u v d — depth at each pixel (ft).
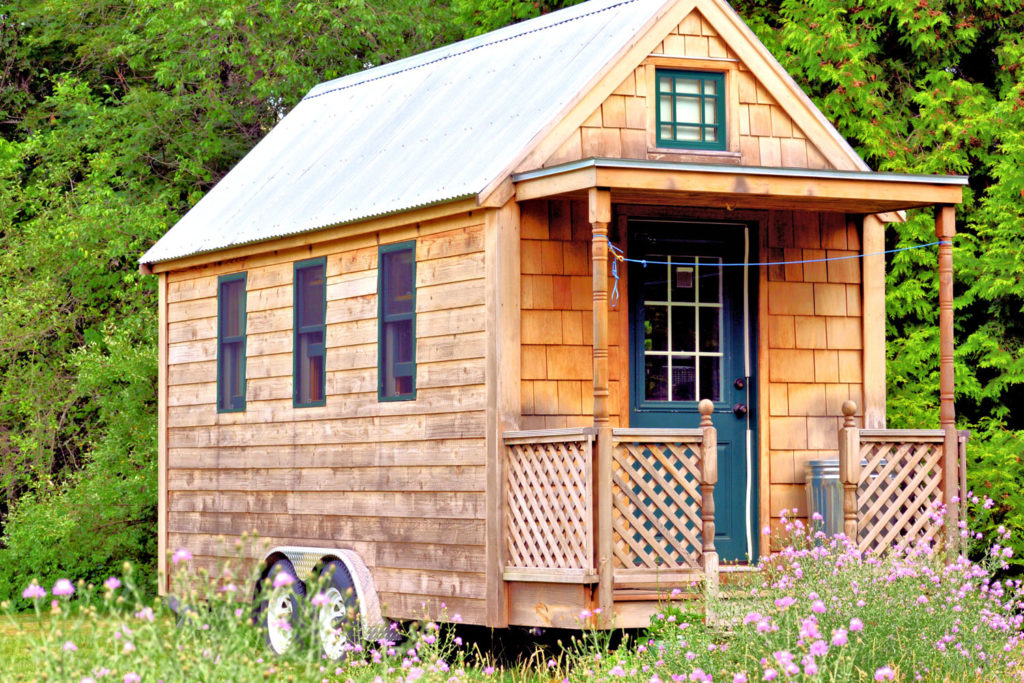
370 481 46.68
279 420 51.49
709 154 44.86
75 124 84.64
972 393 63.26
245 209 55.47
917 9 65.82
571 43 47.11
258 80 82.23
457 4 85.25
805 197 41.11
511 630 45.57
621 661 33.50
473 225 42.55
